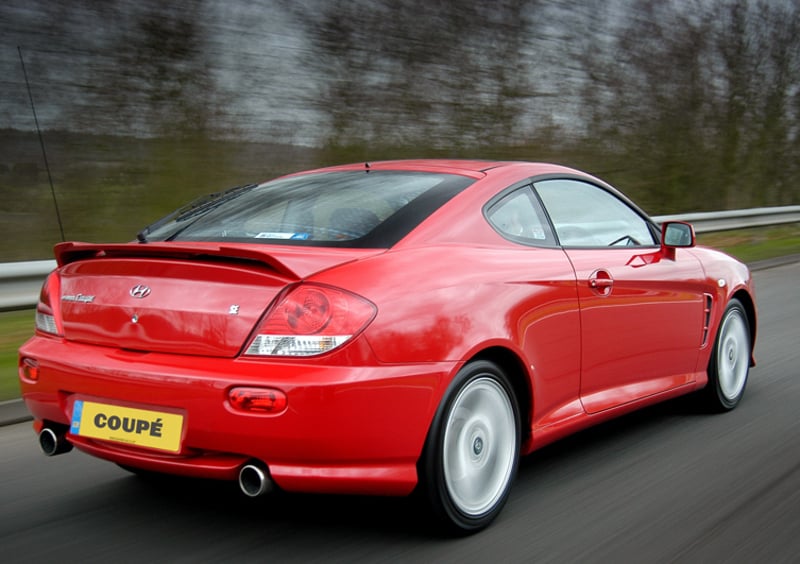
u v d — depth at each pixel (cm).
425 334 258
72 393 273
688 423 422
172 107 1078
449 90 1367
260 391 237
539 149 1488
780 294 872
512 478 299
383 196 313
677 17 1662
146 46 1055
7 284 598
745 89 1775
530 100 1466
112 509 306
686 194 1697
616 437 397
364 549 269
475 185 320
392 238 284
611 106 1577
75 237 963
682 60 1673
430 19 1336
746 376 464
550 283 313
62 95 990
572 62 1523
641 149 1633
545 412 316
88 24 1011
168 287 262
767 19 1795
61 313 286
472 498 281
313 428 238
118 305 269
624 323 356
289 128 1182
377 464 253
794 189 1894
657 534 281
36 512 304
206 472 251
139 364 256
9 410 439
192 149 1090
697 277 411
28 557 265
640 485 330
